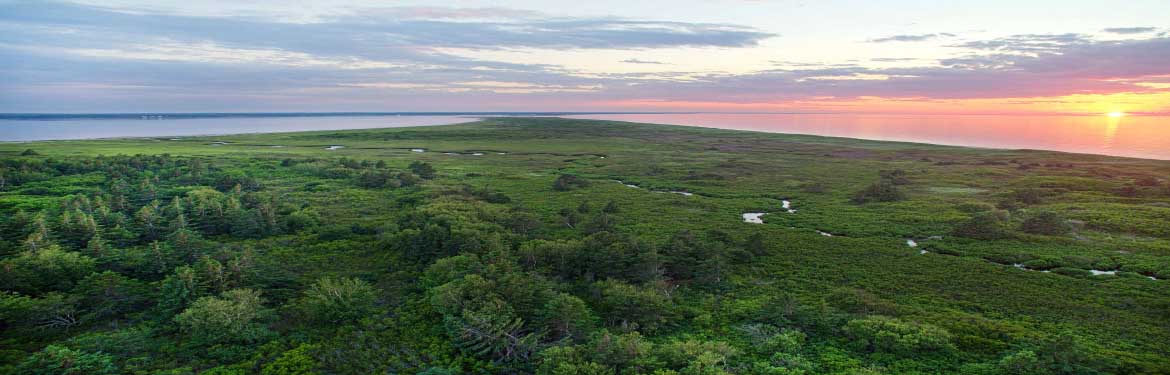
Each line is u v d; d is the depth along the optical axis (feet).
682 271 186.70
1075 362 119.75
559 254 188.55
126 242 213.25
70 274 165.17
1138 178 402.72
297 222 246.47
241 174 383.45
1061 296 168.25
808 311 153.07
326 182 367.45
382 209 291.17
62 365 117.29
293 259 202.90
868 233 251.60
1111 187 353.10
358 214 279.28
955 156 583.99
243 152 575.79
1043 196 328.29
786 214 294.66
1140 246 217.36
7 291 150.41
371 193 334.65
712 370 117.70
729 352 128.47
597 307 159.22
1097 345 133.59
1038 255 208.44
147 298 156.56
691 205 317.63
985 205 299.17
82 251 188.03
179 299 145.69
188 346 133.39
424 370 125.29
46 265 162.71
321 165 428.15
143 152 547.90
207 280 156.66
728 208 311.27
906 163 518.78
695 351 126.31
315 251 212.43
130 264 176.55
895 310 155.74
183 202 269.64
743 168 484.74
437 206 275.59
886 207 306.55
